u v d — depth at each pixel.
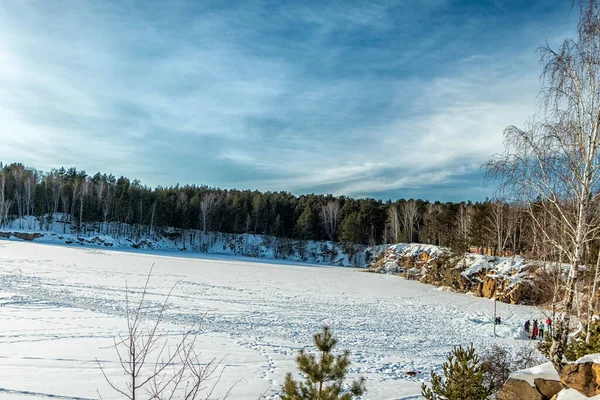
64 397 8.31
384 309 29.06
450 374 7.20
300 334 17.78
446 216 66.44
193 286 31.47
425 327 23.52
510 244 48.50
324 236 89.88
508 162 10.09
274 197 96.88
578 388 4.73
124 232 80.06
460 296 40.84
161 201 82.88
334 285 41.69
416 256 62.47
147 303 22.31
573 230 8.98
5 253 43.72
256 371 11.42
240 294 29.50
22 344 12.17
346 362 5.74
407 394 10.45
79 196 76.69
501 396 5.58
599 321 8.34
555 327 8.73
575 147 8.88
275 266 58.72
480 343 20.00
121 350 12.19
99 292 24.64
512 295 36.62
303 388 5.72
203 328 17.06
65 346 12.24
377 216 90.06
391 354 15.85
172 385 9.65
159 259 52.84
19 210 71.94
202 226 84.81
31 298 20.56
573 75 8.84
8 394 8.23
